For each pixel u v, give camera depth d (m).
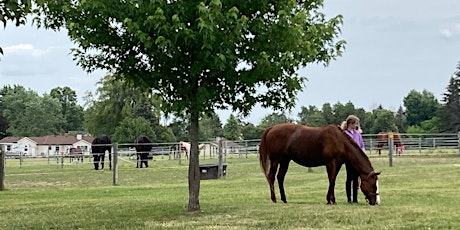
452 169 22.38
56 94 153.38
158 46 8.75
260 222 9.31
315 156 11.99
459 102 76.69
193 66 9.28
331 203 12.05
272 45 9.34
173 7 8.72
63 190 17.22
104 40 9.57
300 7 10.14
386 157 33.03
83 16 9.56
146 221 9.76
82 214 10.98
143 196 15.02
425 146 39.47
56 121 135.38
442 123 77.50
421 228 8.51
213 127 82.25
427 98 116.12
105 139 29.36
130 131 62.38
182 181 21.12
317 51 9.87
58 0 9.60
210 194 14.83
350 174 12.34
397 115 107.38
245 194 14.73
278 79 10.20
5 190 17.48
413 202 12.23
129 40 9.52
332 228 8.63
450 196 13.30
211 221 9.55
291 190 15.73
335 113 84.12
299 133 12.09
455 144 38.59
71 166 34.03
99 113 64.50
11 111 134.12
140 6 8.70
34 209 11.98
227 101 10.47
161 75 9.77
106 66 10.24
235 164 30.20
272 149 12.36
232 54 9.12
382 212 10.23
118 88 63.81
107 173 25.67
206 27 8.30
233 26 8.68
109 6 8.90
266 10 9.36
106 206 12.27
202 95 9.59
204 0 8.71
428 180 17.84
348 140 11.87
